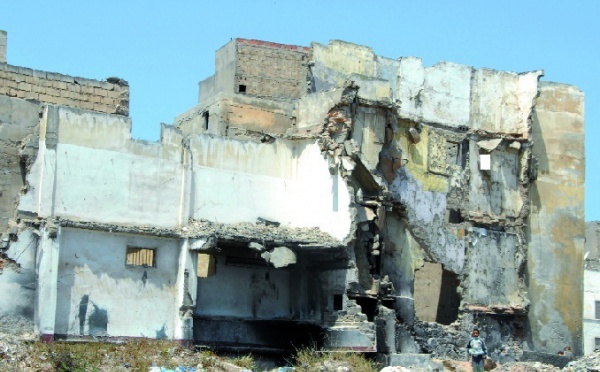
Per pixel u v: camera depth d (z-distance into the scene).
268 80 44.91
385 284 39.84
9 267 33.56
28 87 37.31
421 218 43.25
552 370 33.69
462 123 45.94
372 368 34.75
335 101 39.62
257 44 45.06
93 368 30.84
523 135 47.00
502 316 45.09
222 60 45.81
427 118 44.91
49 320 33.41
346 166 38.72
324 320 38.62
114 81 39.38
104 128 36.06
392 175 42.03
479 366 33.06
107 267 35.44
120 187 36.09
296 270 40.34
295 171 40.62
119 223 35.88
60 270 34.34
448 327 43.06
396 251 42.22
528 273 46.75
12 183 34.47
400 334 40.19
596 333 63.44
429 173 44.12
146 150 36.91
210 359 33.47
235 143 39.25
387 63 45.06
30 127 35.12
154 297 36.25
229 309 38.69
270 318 39.62
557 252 47.72
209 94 46.91
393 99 44.19
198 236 36.28
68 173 35.03
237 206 38.91
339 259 38.53
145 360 32.31
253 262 39.53
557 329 47.06
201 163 38.25
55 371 30.11
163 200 37.09
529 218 47.19
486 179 45.97
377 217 39.81
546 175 48.06
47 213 34.38
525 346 45.75
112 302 35.31
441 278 45.34
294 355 38.25
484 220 45.25
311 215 39.78
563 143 48.75
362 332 37.12
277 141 40.34
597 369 32.47
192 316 36.50
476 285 44.41
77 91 38.38
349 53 44.84
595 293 63.91
